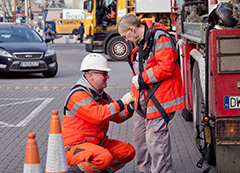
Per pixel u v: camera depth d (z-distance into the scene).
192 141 6.43
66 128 3.95
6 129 7.43
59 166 3.40
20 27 16.00
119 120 4.27
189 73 6.08
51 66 14.59
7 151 6.04
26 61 14.22
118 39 20.64
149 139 4.07
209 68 4.08
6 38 15.19
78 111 3.86
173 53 3.87
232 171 4.15
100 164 3.78
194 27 5.29
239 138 4.04
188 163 5.34
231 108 3.97
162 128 3.99
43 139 6.71
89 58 3.96
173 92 3.96
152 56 3.98
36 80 14.00
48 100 10.36
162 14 19.41
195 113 5.64
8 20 57.12
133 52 4.28
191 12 6.28
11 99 10.59
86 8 20.77
